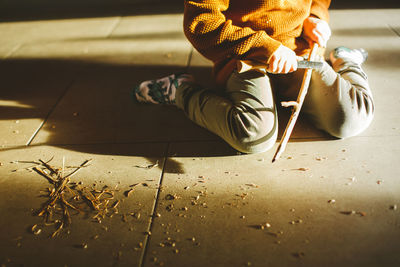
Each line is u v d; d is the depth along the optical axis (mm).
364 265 1194
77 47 3334
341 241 1287
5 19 4457
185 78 2123
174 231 1397
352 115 1717
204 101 1845
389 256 1215
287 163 1704
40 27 4031
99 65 2922
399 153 1674
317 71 1771
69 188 1666
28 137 2082
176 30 3510
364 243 1270
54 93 2570
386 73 2352
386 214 1371
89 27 3861
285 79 1910
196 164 1761
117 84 2605
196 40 1663
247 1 1649
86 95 2506
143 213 1495
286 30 1711
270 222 1396
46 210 1553
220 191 1573
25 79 2816
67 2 4652
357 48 2711
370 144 1760
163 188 1621
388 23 3117
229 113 1707
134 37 3439
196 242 1343
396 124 1879
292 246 1289
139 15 4098
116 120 2195
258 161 1736
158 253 1312
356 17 3342
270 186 1573
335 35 2996
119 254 1321
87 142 2008
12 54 3320
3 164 1860
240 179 1633
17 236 1439
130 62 2914
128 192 1613
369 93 1785
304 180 1587
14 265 1314
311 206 1447
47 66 3004
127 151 1906
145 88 2244
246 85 1734
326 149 1766
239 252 1286
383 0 3684
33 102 2469
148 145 1938
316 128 1925
